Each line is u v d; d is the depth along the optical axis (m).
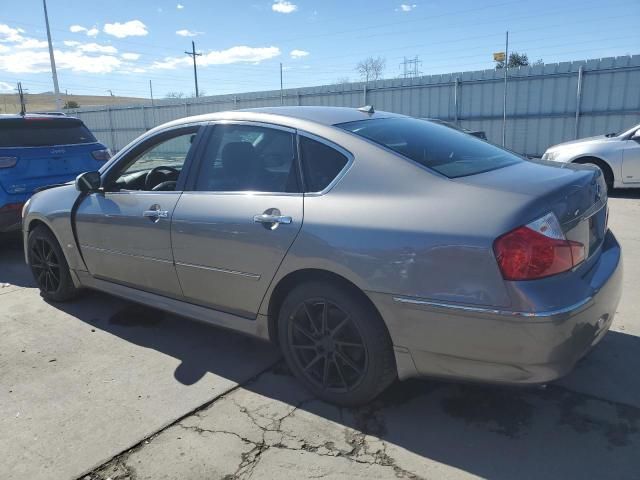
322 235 2.64
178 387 3.17
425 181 2.54
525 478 2.30
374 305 2.57
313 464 2.43
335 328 2.76
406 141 2.93
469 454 2.47
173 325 4.12
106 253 3.90
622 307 4.07
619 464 2.37
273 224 2.85
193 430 2.72
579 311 2.26
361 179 2.68
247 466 2.43
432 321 2.39
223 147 3.29
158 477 2.38
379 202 2.57
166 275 3.50
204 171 3.34
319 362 2.92
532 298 2.18
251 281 3.00
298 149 2.95
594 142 9.52
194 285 3.34
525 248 2.20
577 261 2.39
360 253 2.52
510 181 2.52
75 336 3.96
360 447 2.55
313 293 2.77
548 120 15.88
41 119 6.71
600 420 2.70
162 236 3.41
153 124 27.12
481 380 2.39
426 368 2.51
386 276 2.46
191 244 3.24
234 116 3.32
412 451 2.51
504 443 2.55
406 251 2.41
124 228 3.67
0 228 6.20
